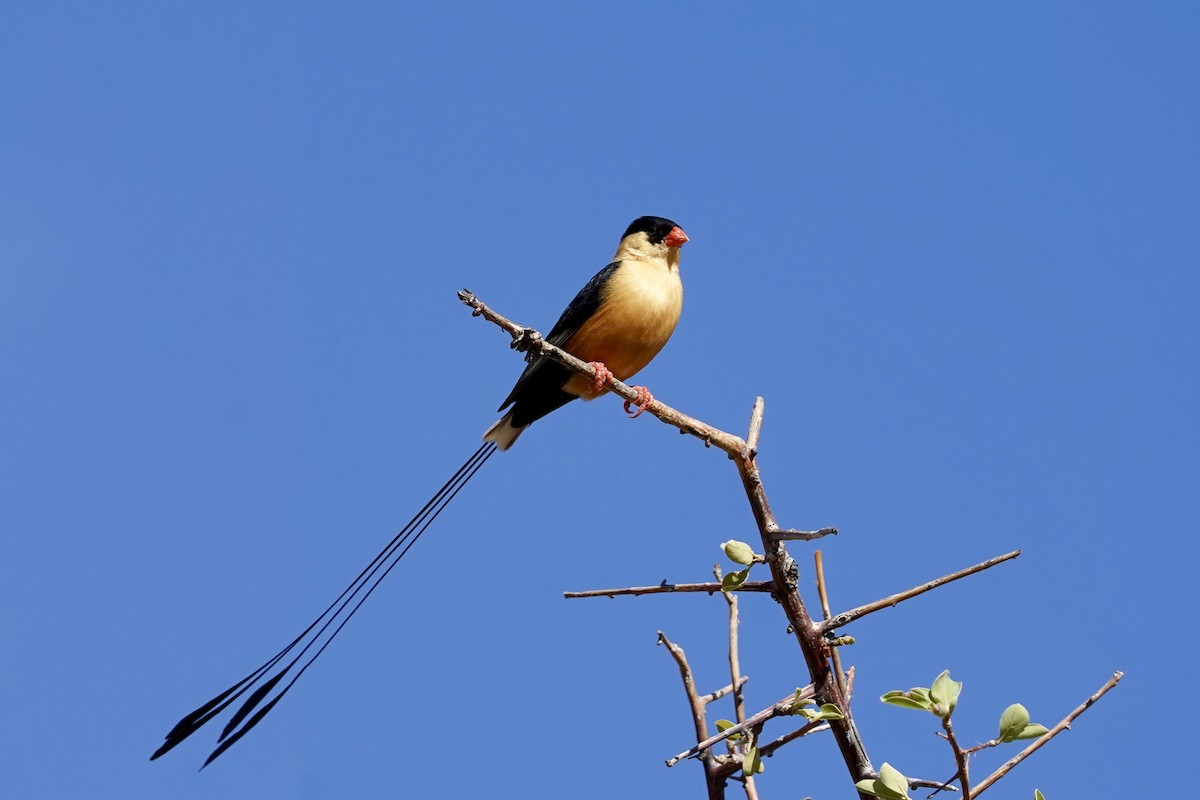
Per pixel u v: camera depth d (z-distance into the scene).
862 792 6.70
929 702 6.09
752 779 7.16
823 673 7.29
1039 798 6.12
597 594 7.79
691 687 7.59
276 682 8.77
